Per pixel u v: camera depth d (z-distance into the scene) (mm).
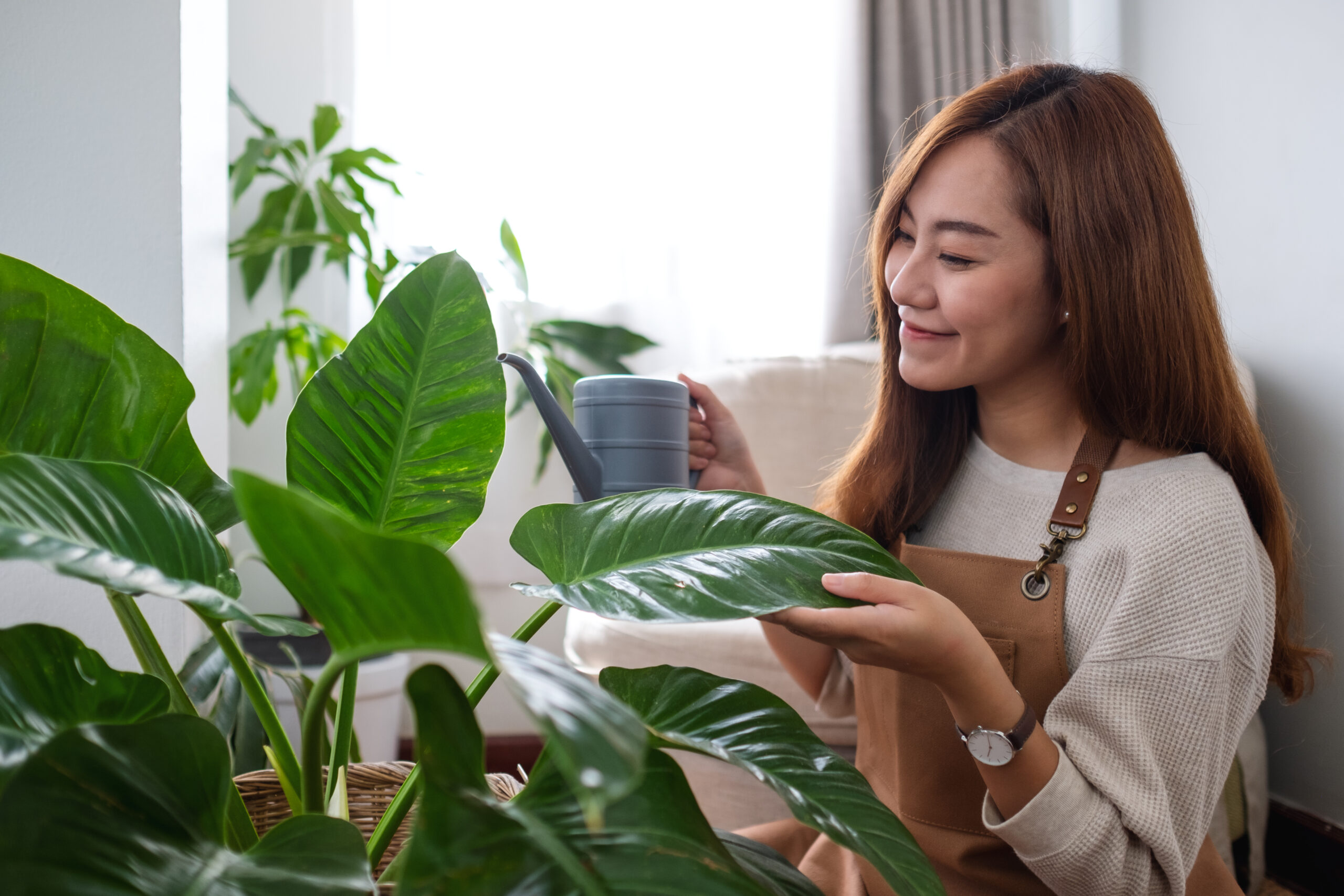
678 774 440
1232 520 728
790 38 2236
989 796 697
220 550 461
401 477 592
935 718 798
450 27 2184
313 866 381
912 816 815
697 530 548
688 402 774
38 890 324
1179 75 1838
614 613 467
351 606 366
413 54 2178
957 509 881
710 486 987
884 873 419
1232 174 1697
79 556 360
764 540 542
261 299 2152
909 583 554
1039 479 830
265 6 2137
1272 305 1608
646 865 380
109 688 469
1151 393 762
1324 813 1483
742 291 2260
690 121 2240
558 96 2217
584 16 2213
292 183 1945
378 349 605
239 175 1806
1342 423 1452
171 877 357
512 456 2205
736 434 989
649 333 2254
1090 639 742
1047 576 764
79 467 422
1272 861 1552
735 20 2236
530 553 560
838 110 2090
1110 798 659
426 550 292
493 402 603
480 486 598
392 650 389
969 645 580
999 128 758
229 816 511
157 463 552
